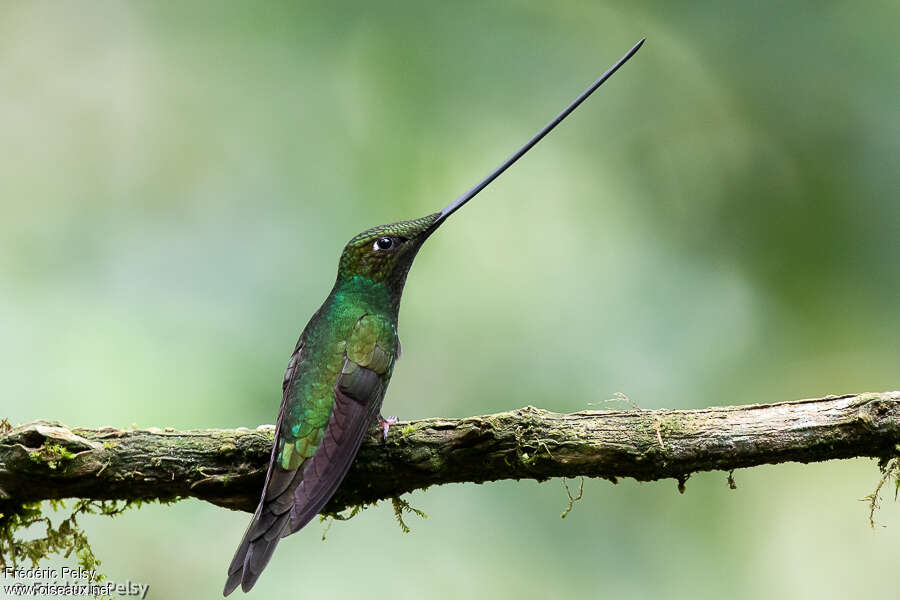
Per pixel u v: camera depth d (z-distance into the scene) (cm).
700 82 1391
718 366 1204
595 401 1146
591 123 1350
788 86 1369
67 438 677
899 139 1311
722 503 1075
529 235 1243
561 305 1204
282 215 1174
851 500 1123
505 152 1283
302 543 975
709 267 1291
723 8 1405
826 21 1372
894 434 652
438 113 1266
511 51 1341
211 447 700
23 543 716
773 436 665
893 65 1338
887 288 1260
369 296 808
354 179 1206
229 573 625
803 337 1244
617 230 1282
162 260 1115
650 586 1000
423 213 1205
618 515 1034
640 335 1204
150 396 964
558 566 993
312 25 1292
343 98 1259
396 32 1298
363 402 718
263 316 1074
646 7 1420
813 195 1321
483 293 1192
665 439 673
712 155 1353
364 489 713
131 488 695
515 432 684
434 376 1155
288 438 692
